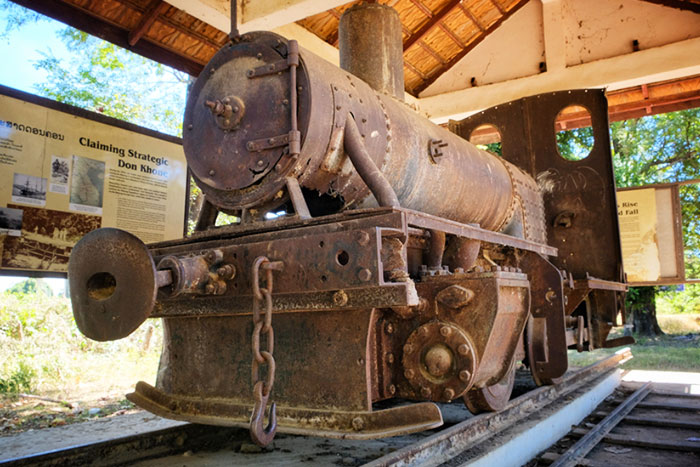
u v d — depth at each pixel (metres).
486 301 2.89
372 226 2.42
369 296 2.38
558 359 4.43
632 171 18.25
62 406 5.95
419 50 9.22
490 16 9.43
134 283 2.36
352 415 2.59
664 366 9.26
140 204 5.36
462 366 2.79
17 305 10.59
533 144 6.73
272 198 2.95
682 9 8.25
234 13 3.33
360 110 3.20
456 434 3.14
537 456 3.76
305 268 2.44
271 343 2.38
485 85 9.60
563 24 9.03
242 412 2.90
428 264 3.60
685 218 17.81
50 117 4.75
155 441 3.43
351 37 4.21
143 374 8.11
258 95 2.97
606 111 6.37
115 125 5.23
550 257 6.43
